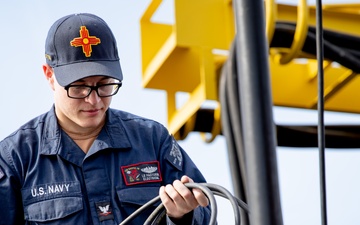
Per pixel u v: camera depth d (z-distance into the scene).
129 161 5.80
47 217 5.67
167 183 5.82
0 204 5.72
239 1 4.33
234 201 4.98
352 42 7.82
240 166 4.84
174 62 8.78
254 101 4.26
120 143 5.83
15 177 5.76
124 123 5.93
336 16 8.74
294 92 8.88
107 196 5.71
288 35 7.94
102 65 5.70
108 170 5.77
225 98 4.87
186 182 5.27
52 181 5.75
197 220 5.56
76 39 5.75
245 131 4.25
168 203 5.28
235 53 4.82
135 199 5.70
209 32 8.59
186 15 8.59
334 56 7.79
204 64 8.52
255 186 4.20
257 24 4.31
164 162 5.86
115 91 5.74
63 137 5.84
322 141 4.79
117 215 5.68
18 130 5.89
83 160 5.78
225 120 4.86
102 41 5.77
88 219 5.68
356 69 7.80
